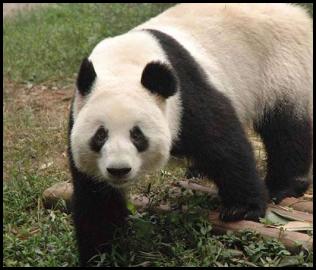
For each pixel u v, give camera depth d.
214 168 11.62
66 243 11.72
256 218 12.10
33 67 22.52
